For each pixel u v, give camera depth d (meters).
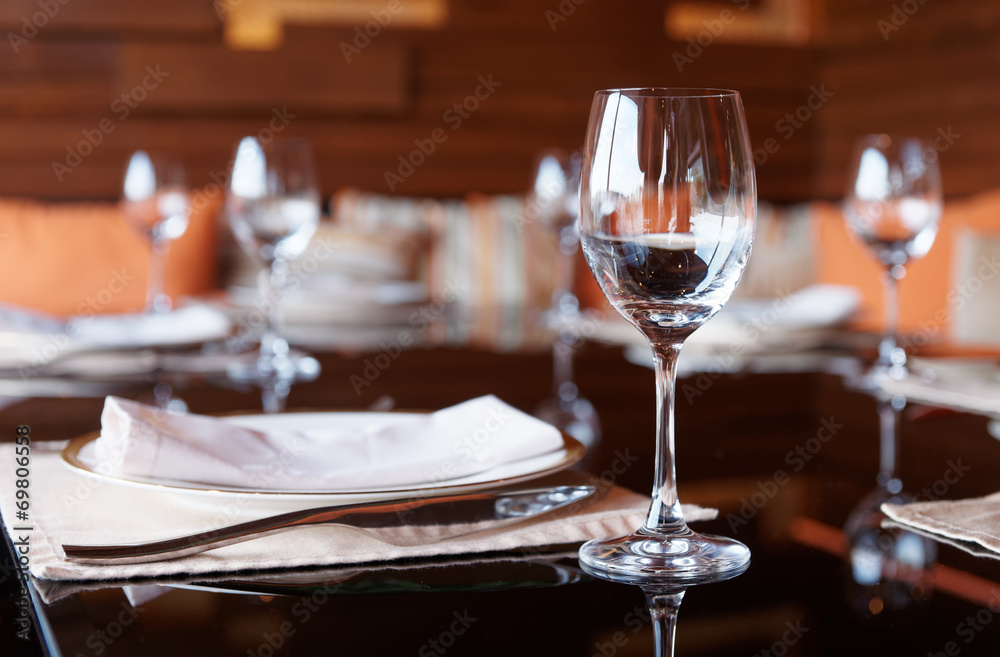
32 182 2.98
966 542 0.40
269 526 0.37
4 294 2.25
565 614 0.32
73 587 0.34
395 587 0.35
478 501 0.42
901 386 0.78
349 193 2.87
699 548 0.38
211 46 3.10
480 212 2.80
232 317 1.27
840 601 0.33
